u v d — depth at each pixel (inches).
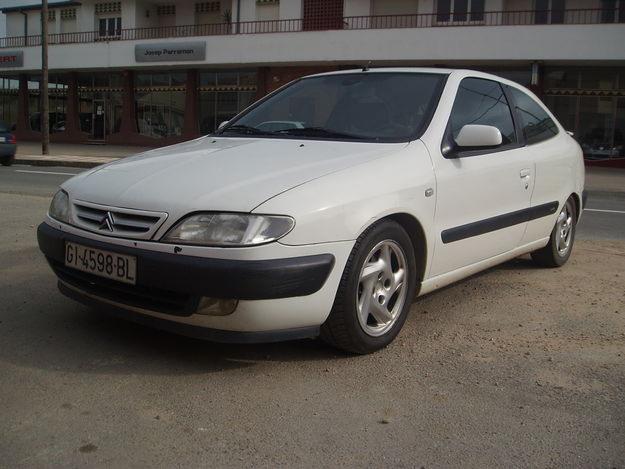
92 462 92.0
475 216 157.9
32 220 287.9
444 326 153.6
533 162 183.8
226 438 99.3
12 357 128.0
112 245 121.5
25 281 182.5
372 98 163.3
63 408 107.5
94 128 1258.0
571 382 122.6
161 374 121.6
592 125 898.7
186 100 1136.2
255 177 123.1
